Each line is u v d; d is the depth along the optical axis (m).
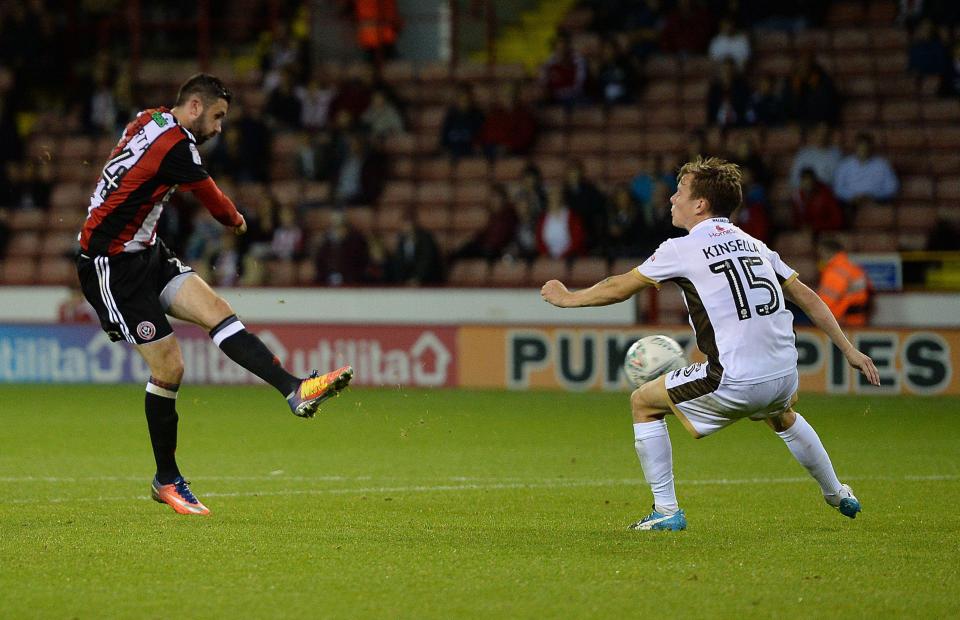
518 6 82.06
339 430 42.00
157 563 20.45
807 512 25.80
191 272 24.83
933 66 68.69
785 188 65.38
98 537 22.72
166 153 23.70
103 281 24.19
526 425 43.25
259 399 51.91
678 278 22.16
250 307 60.84
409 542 22.33
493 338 55.84
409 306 59.78
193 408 48.62
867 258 57.69
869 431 41.19
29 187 71.25
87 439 39.47
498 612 17.38
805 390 52.88
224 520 24.75
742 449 36.88
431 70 76.38
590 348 54.69
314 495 28.41
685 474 31.80
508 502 27.34
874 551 21.53
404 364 56.62
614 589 18.67
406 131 72.50
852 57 71.50
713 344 21.94
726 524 24.30
